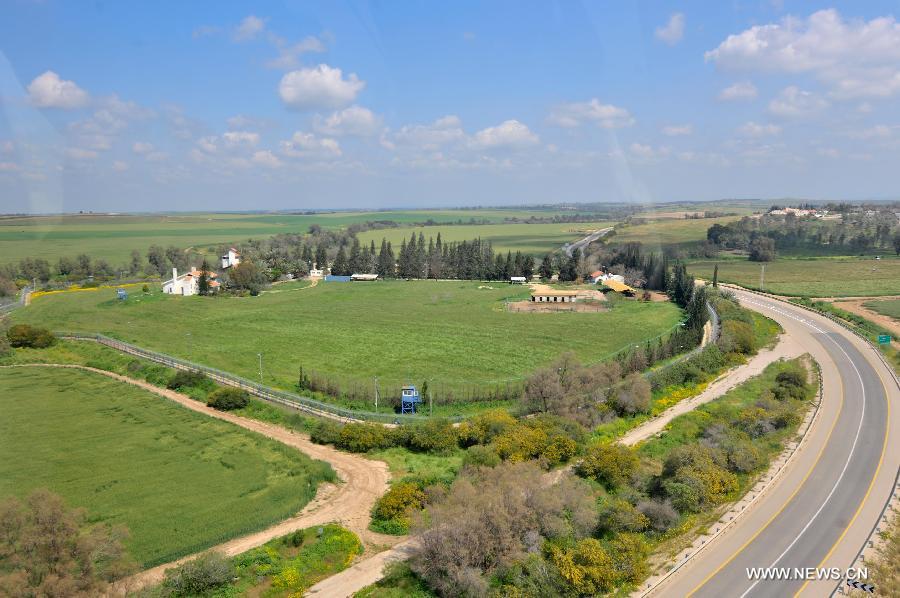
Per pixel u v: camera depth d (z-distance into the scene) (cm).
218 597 3616
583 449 5916
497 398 7569
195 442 6156
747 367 9288
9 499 3788
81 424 6612
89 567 3469
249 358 9762
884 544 4328
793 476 5475
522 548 4053
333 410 7131
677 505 4772
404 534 4453
